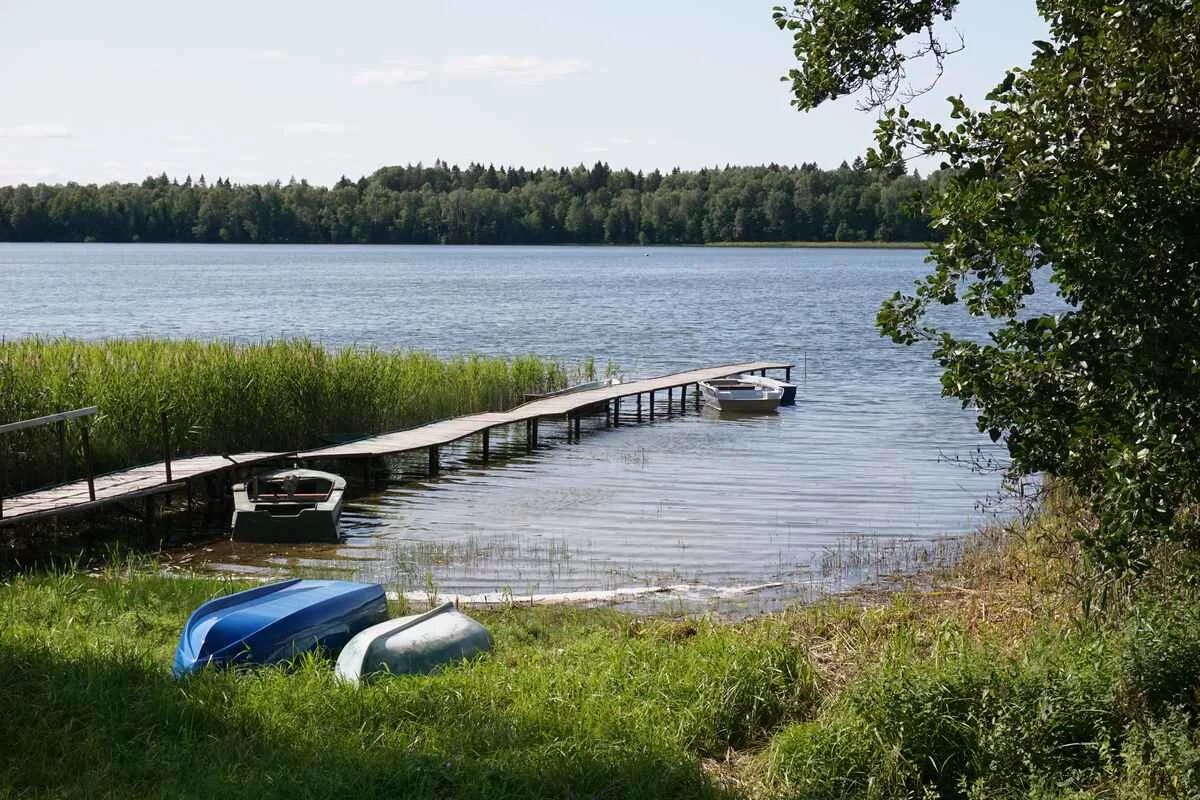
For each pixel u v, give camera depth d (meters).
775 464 20.95
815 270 118.12
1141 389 6.13
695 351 41.44
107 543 14.94
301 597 9.62
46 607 10.39
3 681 7.77
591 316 56.88
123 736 7.18
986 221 6.46
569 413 23.89
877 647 9.11
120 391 18.17
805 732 7.29
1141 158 6.07
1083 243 6.12
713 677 8.20
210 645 8.68
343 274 103.69
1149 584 8.42
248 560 14.19
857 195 176.75
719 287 84.06
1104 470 6.14
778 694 8.10
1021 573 11.59
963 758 7.05
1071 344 6.54
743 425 25.91
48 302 64.69
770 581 12.85
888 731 7.20
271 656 8.78
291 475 16.73
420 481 19.66
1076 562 10.78
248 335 45.59
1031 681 7.55
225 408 19.45
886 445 22.98
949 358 7.14
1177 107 6.00
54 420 13.74
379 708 7.63
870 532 15.49
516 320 54.31
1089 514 11.44
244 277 96.12
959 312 60.94
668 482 19.36
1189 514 7.19
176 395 18.77
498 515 16.80
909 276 103.25
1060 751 7.04
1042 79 6.29
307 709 7.64
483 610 11.39
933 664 8.05
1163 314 6.09
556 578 13.07
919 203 7.00
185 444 18.61
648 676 8.34
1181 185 5.84
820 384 32.75
